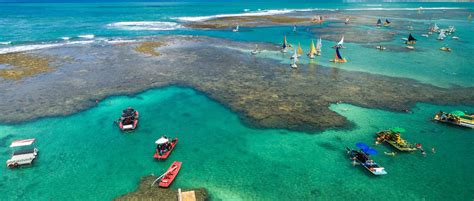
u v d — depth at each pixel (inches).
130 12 5979.3
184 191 951.0
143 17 5059.1
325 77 1969.7
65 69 2043.6
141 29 3703.3
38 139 1227.9
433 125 1374.3
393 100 1628.9
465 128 1348.4
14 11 5871.1
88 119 1400.1
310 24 4372.5
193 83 1845.5
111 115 1444.4
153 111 1491.1
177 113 1473.9
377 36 3442.4
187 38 3166.8
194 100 1615.4
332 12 6314.0
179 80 1891.0
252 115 1448.1
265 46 2881.4
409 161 1109.1
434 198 933.8
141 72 2022.6
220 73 2028.8
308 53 2581.2
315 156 1143.6
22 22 4158.5
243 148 1193.4
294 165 1091.9
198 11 6309.1
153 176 1024.2
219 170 1060.5
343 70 2127.2
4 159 1094.4
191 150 1175.6
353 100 1619.1
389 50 2753.4
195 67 2150.6
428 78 1983.3
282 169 1069.8
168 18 4921.3
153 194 935.7
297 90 1743.4
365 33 3634.4
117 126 1347.2
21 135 1249.4
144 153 1154.7
